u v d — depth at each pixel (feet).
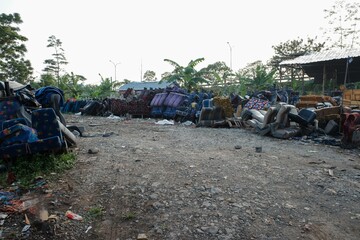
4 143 13.85
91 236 8.51
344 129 20.49
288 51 139.33
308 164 15.65
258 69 90.58
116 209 10.02
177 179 12.66
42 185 11.99
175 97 43.73
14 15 114.32
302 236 8.31
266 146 20.71
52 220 9.18
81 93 111.96
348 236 8.35
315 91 85.35
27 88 21.97
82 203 10.45
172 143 21.49
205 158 16.44
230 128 32.32
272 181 12.65
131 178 12.76
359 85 78.74
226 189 11.57
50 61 160.25
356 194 11.28
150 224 9.00
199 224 8.92
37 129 15.06
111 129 31.14
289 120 26.30
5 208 10.04
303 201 10.61
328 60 63.52
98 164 14.87
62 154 15.39
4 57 113.80
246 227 8.74
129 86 151.02
